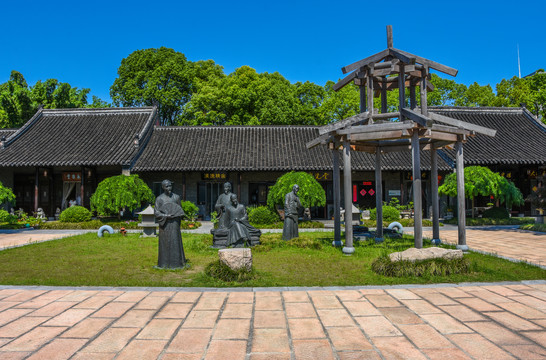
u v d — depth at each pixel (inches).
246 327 184.1
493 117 1047.6
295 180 679.1
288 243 441.7
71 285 266.8
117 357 151.9
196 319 195.9
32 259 371.6
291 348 159.6
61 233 633.0
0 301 229.1
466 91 1428.4
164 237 323.0
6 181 944.3
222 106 1238.3
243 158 876.0
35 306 219.0
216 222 586.2
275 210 724.7
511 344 162.1
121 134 971.3
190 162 858.1
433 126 357.4
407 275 282.4
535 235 556.1
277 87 1241.4
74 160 845.2
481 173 729.6
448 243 463.5
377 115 389.4
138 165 845.2
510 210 882.1
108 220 780.0
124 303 224.1
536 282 266.8
